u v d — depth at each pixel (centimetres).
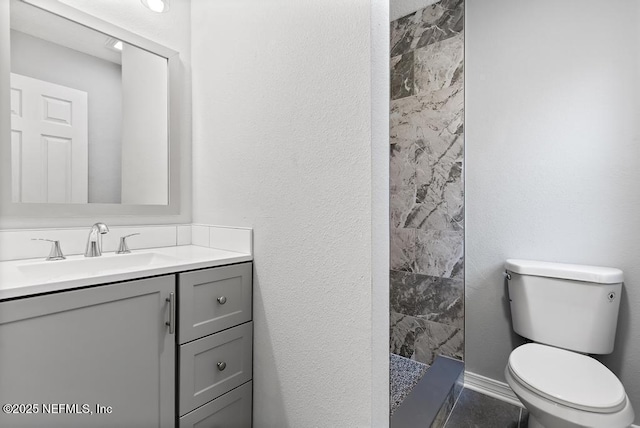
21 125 107
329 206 98
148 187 142
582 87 128
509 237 145
